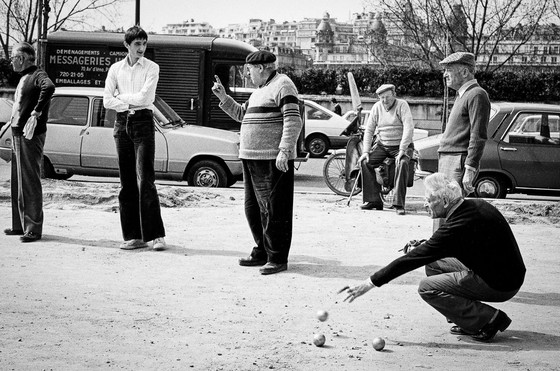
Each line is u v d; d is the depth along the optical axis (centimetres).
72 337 625
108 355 584
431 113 4228
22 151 998
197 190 1449
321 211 1322
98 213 1228
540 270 906
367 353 603
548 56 4700
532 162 1581
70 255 932
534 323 694
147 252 961
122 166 968
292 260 935
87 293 761
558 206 1373
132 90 948
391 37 5028
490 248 626
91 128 1642
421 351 611
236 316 695
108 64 2514
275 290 791
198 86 2466
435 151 1622
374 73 4453
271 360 581
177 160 1659
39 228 1010
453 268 672
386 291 796
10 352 586
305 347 613
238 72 2480
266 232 870
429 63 4372
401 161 1312
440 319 701
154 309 711
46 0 2891
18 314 684
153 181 963
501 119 1602
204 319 684
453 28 4272
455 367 574
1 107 2273
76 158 1647
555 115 1592
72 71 2522
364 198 1366
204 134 1667
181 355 588
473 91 800
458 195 632
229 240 1045
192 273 859
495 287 632
